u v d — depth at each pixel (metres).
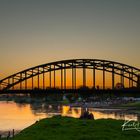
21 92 132.00
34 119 148.62
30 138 37.22
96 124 45.38
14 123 128.75
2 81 132.12
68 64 133.75
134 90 131.75
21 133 43.06
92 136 37.41
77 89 132.25
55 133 40.12
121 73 133.62
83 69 133.50
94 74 133.25
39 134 39.72
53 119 51.78
